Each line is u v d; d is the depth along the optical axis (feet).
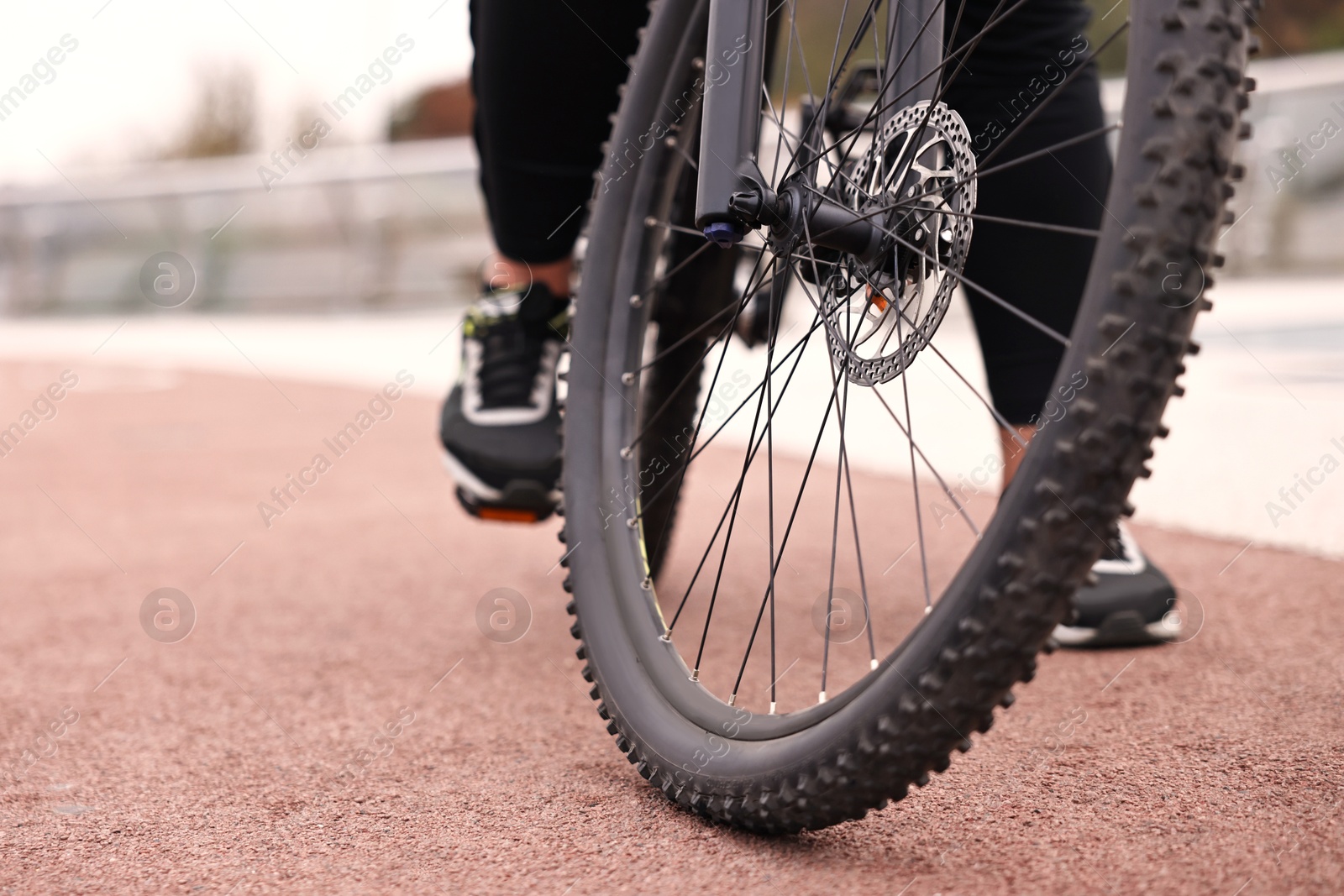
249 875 2.55
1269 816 2.66
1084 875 2.39
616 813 2.86
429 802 2.99
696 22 3.19
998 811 2.77
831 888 2.37
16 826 2.88
